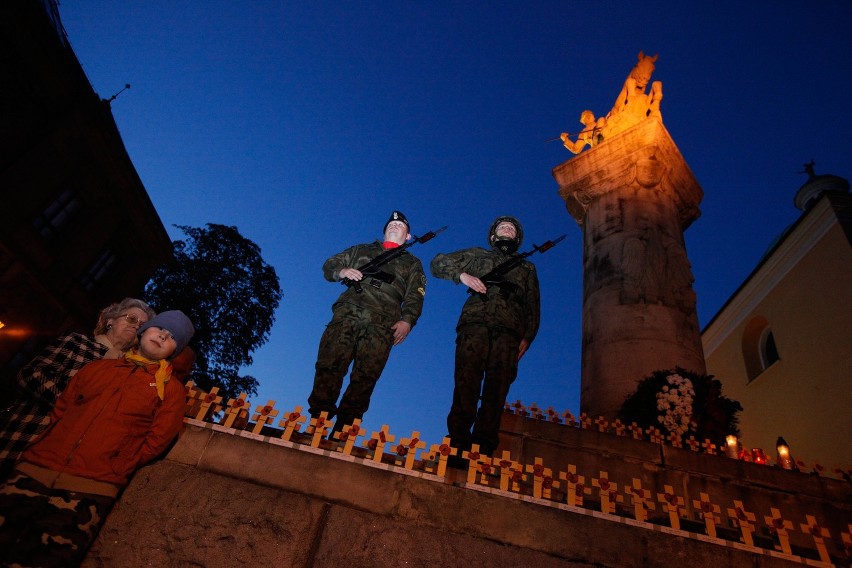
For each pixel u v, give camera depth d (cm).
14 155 1517
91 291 1834
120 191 1828
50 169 1612
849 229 1270
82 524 271
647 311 945
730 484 484
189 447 329
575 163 1245
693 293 1001
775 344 1470
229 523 301
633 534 333
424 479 336
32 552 254
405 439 345
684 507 359
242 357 1947
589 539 326
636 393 755
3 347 1522
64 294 1694
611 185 1187
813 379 1294
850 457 1134
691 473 491
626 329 928
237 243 2072
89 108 1647
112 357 353
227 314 1950
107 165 1755
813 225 1363
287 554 295
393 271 504
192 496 308
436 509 324
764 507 468
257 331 1997
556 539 323
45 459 276
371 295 480
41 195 1600
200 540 294
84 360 340
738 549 339
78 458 279
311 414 420
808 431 1270
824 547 354
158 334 323
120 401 298
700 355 917
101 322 369
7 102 1480
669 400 714
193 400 359
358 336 466
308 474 327
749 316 1609
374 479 331
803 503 468
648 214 1100
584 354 979
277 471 325
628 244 1048
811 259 1372
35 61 1505
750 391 1528
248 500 311
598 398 872
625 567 319
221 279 1981
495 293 502
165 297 1914
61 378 328
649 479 489
